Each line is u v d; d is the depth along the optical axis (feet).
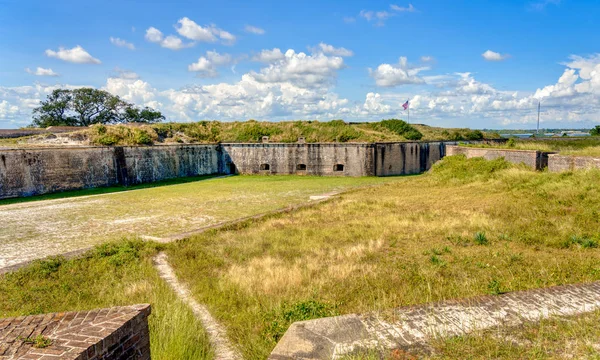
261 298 22.38
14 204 62.85
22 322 12.87
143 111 190.80
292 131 123.95
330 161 107.24
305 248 33.19
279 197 68.39
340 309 19.51
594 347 11.83
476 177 64.64
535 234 31.09
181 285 26.09
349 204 55.16
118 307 14.03
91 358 11.09
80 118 172.55
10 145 81.87
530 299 15.76
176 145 102.32
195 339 17.89
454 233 34.04
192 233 41.11
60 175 76.59
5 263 32.63
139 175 91.86
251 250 33.55
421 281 23.00
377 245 31.73
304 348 12.57
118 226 46.34
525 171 57.26
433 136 136.87
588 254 26.21
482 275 23.40
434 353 12.00
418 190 65.31
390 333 13.34
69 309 21.58
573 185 43.37
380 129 133.08
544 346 12.08
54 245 38.19
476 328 13.42
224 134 126.72
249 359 16.06
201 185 88.33
